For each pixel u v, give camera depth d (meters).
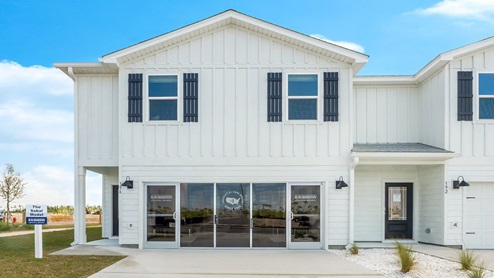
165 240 11.77
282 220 11.77
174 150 11.88
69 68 12.16
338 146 11.84
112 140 12.44
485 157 11.71
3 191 24.95
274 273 8.11
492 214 11.77
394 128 13.57
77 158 12.44
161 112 11.95
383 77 13.35
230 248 11.66
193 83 11.95
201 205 11.83
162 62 12.04
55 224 25.06
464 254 9.01
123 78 12.03
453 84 11.84
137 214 11.78
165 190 11.89
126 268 8.51
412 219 13.29
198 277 7.71
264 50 12.02
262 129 11.88
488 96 11.81
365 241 13.26
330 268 8.65
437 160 11.71
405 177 13.36
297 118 11.90
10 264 8.91
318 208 11.81
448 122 11.80
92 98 12.55
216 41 12.05
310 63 11.98
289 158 11.82
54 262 9.20
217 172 11.81
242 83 11.96
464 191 11.69
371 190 13.41
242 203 11.80
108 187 14.71
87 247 11.88
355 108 13.62
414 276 7.92
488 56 11.84
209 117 11.91
